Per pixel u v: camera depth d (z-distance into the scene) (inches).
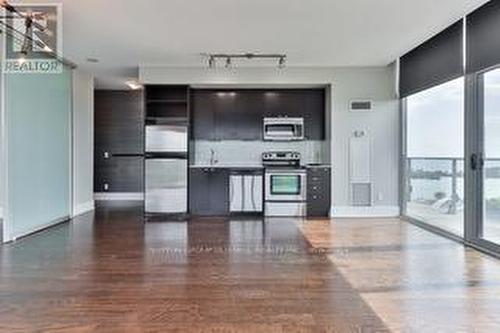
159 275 171.9
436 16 205.3
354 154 322.3
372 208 323.6
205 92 338.6
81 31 226.8
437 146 270.8
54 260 195.3
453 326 122.0
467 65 221.1
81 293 149.9
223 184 328.5
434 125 274.7
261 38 243.8
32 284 159.8
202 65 313.0
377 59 296.7
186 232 263.3
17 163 244.2
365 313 132.0
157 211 323.3
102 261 193.6
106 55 281.9
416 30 227.9
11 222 238.4
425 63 273.3
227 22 213.3
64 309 134.7
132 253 209.0
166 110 334.0
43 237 247.6
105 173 433.7
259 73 319.0
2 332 117.5
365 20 211.0
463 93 229.9
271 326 122.4
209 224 291.9
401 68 312.3
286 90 340.2
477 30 211.5
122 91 432.1
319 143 346.3
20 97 247.1
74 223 295.3
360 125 322.0
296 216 325.1
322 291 152.8
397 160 322.7
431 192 279.9
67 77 311.0
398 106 321.7
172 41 249.1
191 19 208.1
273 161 344.8
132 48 263.9
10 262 191.8
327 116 331.3
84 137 345.1
